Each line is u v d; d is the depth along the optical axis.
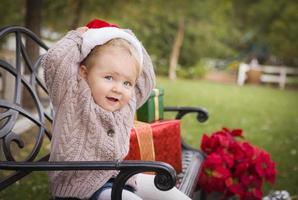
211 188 2.78
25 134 4.71
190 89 12.97
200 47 19.25
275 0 23.30
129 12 10.58
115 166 1.52
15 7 9.11
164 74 19.03
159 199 1.94
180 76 18.83
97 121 1.71
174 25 18.36
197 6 17.09
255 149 2.89
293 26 19.91
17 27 2.15
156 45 18.80
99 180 1.72
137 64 1.79
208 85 15.32
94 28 1.80
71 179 1.72
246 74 18.50
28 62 2.31
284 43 19.95
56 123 1.72
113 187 1.56
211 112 8.39
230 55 23.80
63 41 1.74
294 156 4.94
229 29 23.91
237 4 25.56
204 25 18.42
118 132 1.77
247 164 2.79
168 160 2.44
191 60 19.42
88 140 1.70
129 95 1.77
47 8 8.13
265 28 24.52
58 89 1.68
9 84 4.55
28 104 5.40
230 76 19.84
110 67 1.71
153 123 2.42
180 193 1.97
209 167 2.78
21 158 4.04
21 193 3.32
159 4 12.59
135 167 1.52
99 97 1.72
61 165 1.53
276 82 18.38
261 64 24.08
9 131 1.88
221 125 6.88
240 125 7.02
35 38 2.30
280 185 3.80
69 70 1.67
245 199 2.80
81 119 1.69
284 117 8.36
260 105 10.14
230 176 2.78
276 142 5.73
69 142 1.67
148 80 2.06
